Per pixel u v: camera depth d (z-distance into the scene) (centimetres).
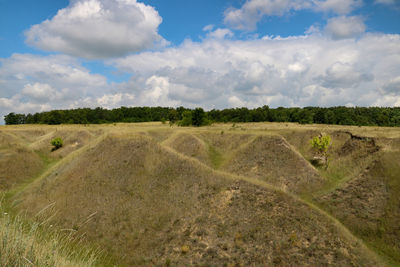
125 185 2503
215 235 1814
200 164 2711
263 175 3438
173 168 2667
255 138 4294
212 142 4975
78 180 2689
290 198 2067
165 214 2102
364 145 3619
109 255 1789
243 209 1995
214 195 2205
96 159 2978
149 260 1720
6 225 564
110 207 2242
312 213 1923
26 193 2759
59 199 2423
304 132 4975
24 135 7088
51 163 4556
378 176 2697
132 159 2842
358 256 1630
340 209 2492
